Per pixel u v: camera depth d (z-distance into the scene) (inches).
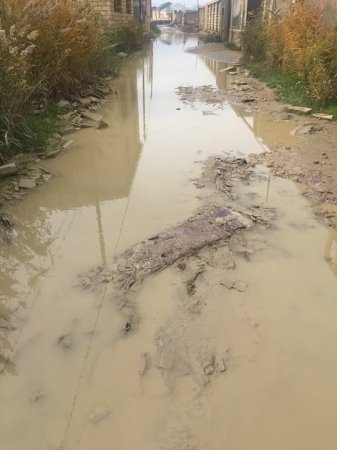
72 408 83.0
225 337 100.7
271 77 459.5
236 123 297.1
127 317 107.3
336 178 192.2
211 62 669.9
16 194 177.8
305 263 129.0
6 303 112.8
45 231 149.6
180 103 365.7
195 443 76.0
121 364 93.3
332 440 76.5
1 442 76.6
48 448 75.5
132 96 398.9
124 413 81.9
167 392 86.4
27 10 278.7
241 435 77.4
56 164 216.7
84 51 349.1
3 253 136.6
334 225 151.2
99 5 695.7
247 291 116.7
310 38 380.5
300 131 271.0
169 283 120.3
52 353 96.4
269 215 158.4
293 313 108.5
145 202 170.9
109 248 137.6
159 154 230.2
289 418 80.7
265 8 603.8
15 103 222.5
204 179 192.7
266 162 214.8
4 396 85.6
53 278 123.1
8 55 221.8
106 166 213.3
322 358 94.6
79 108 325.1
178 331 102.7
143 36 970.7
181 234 144.6
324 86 321.4
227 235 144.1
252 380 89.0
